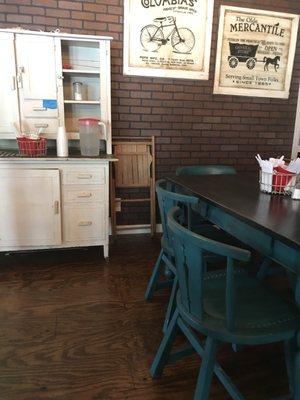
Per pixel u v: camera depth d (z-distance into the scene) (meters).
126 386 1.37
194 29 2.91
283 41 3.15
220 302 1.20
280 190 1.66
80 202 2.50
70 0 2.63
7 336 1.67
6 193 2.36
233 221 1.41
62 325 1.78
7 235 2.44
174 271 1.63
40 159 2.34
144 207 3.24
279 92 3.27
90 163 2.44
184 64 2.97
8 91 2.44
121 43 2.81
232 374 1.46
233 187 1.86
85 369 1.46
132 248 2.89
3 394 1.31
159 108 3.03
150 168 3.11
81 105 2.86
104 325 1.79
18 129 2.51
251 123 3.29
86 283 2.24
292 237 1.03
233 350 1.63
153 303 2.02
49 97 2.51
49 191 2.41
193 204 1.63
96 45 2.69
